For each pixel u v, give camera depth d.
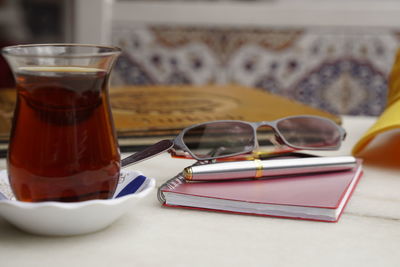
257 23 2.01
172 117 0.85
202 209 0.50
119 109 0.93
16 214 0.39
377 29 1.94
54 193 0.41
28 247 0.41
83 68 0.42
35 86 0.40
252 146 0.65
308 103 2.02
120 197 0.44
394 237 0.45
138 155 0.55
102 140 0.43
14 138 0.42
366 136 0.69
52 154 0.41
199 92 1.16
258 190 0.52
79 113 0.41
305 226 0.47
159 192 0.51
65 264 0.38
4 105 0.96
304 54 1.99
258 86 2.04
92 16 1.87
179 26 2.03
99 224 0.42
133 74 2.05
